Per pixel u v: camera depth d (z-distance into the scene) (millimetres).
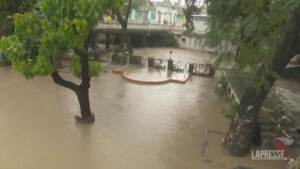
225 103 18922
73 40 10742
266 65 9320
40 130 12836
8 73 22453
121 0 11438
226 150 11766
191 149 11984
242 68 9711
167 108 17375
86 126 13656
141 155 11250
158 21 52250
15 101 16422
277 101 17531
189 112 16844
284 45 9758
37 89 19000
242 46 8703
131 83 22953
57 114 14844
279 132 13141
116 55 29781
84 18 10539
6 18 13984
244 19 8375
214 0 9484
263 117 14680
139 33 42219
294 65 22109
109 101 17844
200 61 33375
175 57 36969
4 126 12992
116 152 11359
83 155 10930
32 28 10828
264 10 7941
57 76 12883
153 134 13305
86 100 13758
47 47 10734
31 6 13117
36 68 10875
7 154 10609
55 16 10664
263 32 8312
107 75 25000
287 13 7590
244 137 11414
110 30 34625
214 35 8953
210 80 25906
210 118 15945
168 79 24375
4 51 11109
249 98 11383
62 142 11852
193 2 12828
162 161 10883
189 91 21812
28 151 10930
